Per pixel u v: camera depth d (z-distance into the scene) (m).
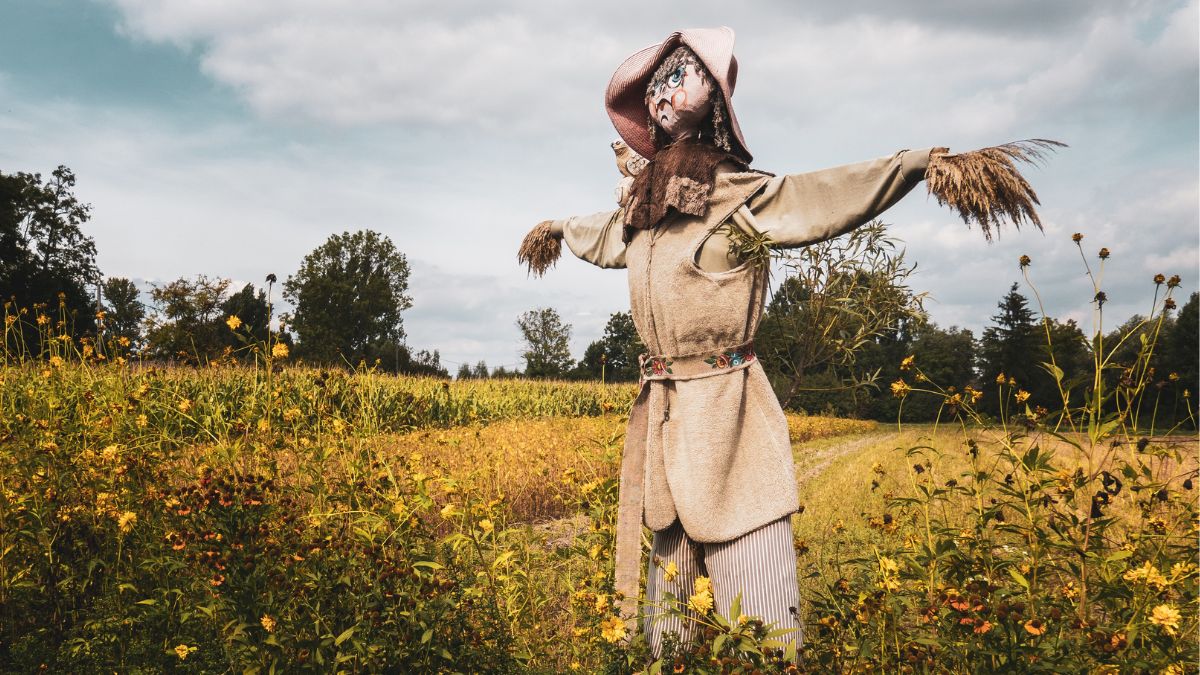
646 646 2.62
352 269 75.62
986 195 2.42
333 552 3.06
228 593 2.64
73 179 47.78
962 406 2.81
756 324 3.08
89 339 5.42
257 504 2.84
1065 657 2.07
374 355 72.06
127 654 2.93
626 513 3.19
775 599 2.86
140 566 3.21
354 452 3.75
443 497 5.14
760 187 2.97
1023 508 2.61
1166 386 2.54
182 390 5.90
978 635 2.10
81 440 3.94
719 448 2.96
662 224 3.15
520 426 12.60
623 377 72.81
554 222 4.10
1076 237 2.60
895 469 10.41
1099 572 2.39
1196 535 2.39
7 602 3.29
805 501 8.27
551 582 3.88
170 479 3.81
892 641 2.52
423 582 2.85
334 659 2.59
